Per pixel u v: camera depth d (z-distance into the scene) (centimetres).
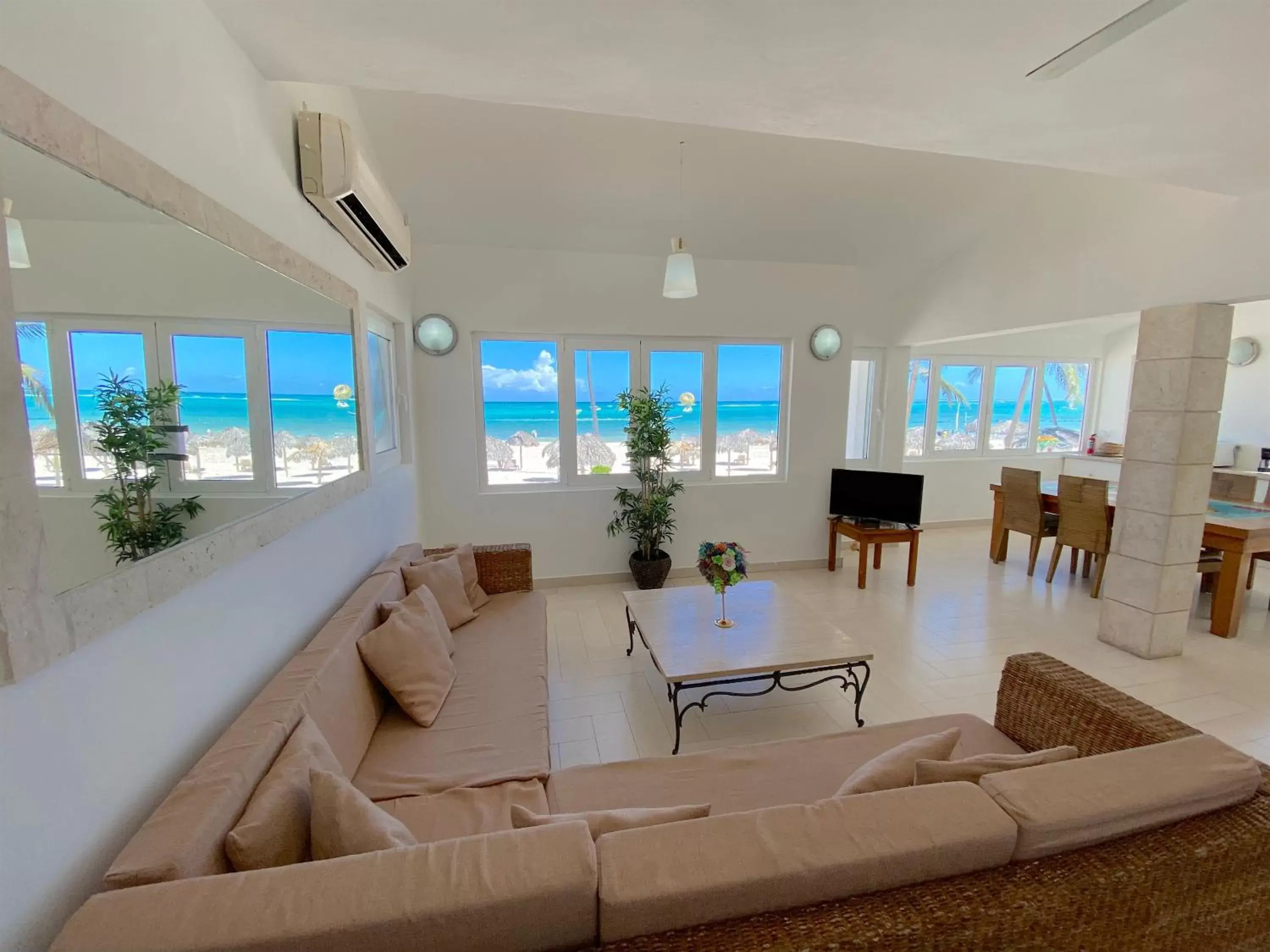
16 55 81
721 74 164
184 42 125
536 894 85
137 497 104
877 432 551
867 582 450
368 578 247
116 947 76
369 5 133
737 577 262
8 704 79
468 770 169
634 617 283
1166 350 297
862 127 199
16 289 78
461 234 378
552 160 309
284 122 177
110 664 99
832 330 459
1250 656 317
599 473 448
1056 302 361
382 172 310
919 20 137
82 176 90
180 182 116
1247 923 112
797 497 478
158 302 110
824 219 387
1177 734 145
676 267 290
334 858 91
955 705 269
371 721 186
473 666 232
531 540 434
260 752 120
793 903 93
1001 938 94
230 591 141
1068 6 131
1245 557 335
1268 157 219
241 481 143
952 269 449
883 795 108
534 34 144
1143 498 312
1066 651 325
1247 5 129
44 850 86
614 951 86
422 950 83
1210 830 109
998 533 505
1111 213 325
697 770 170
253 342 150
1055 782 111
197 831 96
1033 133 202
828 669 247
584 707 268
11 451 77
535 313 408
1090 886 98
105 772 98
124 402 100
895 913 92
